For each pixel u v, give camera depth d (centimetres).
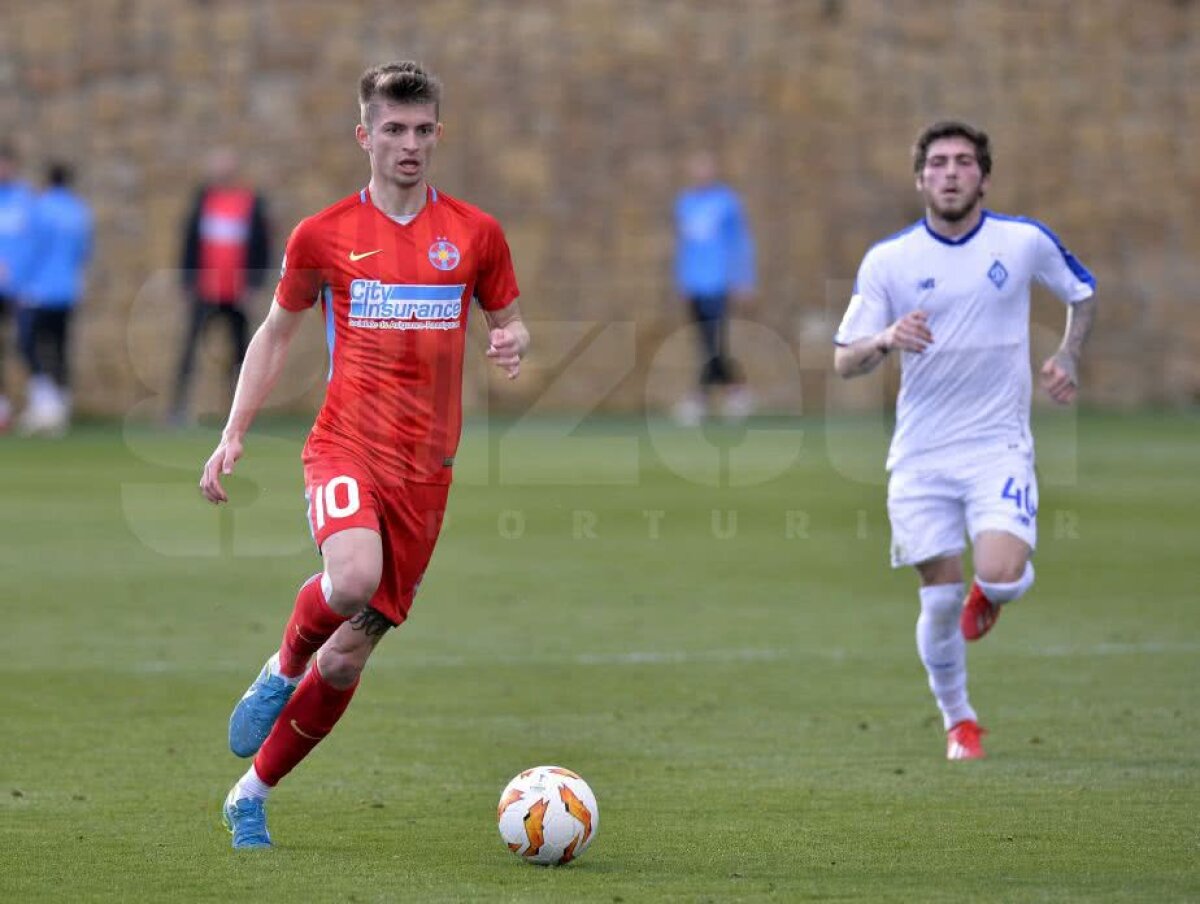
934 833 1983
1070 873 1802
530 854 1842
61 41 7506
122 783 2236
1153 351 8181
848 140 7856
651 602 3706
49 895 1728
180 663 3048
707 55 7775
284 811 2109
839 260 7831
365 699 2797
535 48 7700
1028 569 2498
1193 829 1992
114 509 5047
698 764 2362
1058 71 8081
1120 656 3134
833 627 3434
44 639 3266
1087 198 8119
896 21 7919
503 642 3281
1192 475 5916
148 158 7531
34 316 6788
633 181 7738
